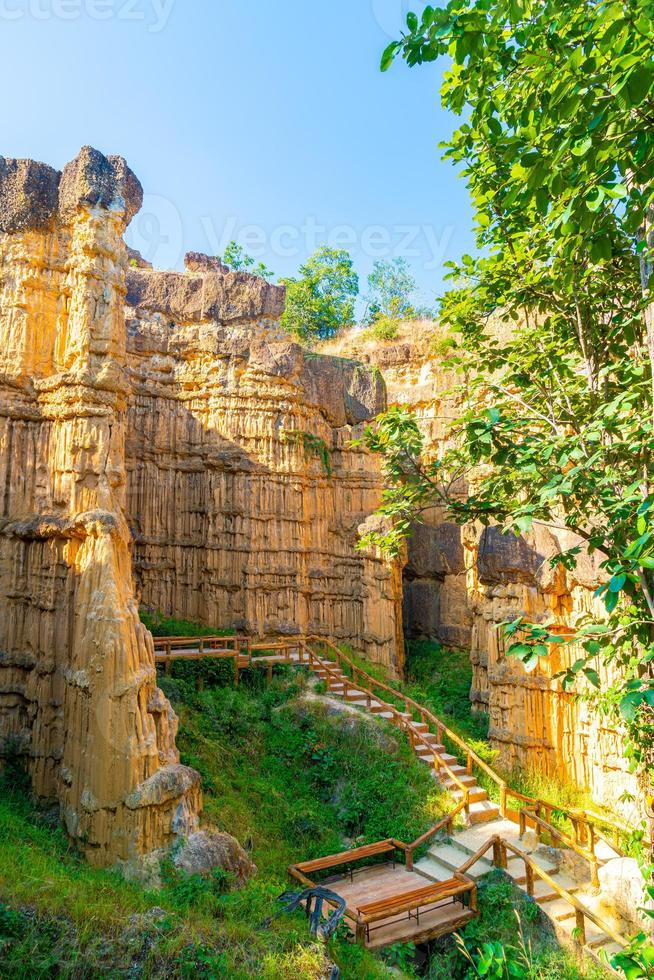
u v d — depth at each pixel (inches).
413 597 1242.0
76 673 498.6
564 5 232.7
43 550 547.5
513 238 400.8
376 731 702.5
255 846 542.3
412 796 636.1
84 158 571.8
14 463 558.3
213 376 960.3
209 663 749.3
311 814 603.5
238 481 933.8
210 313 971.9
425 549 1226.6
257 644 889.5
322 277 1844.2
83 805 466.3
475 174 390.9
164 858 455.2
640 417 330.0
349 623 1037.8
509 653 272.2
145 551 921.5
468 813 627.8
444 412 1160.8
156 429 949.2
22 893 365.4
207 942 375.9
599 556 677.9
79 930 359.6
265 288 981.2
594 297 410.6
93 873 431.5
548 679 754.8
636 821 621.9
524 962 436.1
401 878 543.2
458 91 302.7
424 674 1090.1
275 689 786.2
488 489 422.3
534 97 257.6
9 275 569.3
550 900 522.9
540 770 739.4
